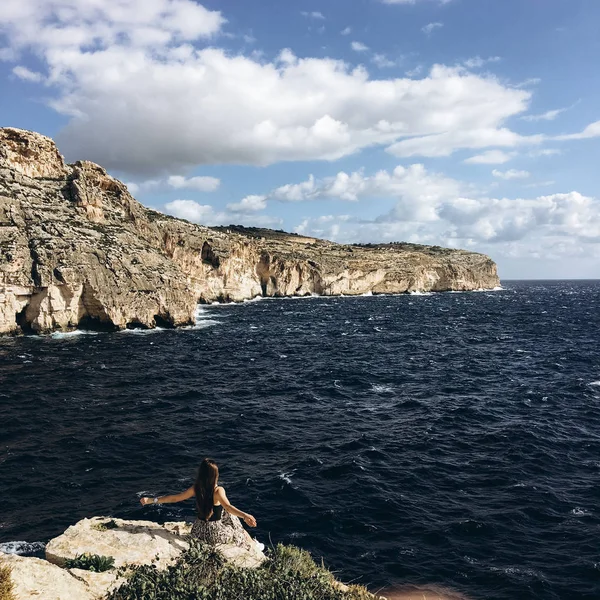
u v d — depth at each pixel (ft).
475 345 208.74
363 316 339.57
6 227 209.36
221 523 29.60
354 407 112.68
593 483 72.13
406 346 206.18
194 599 21.93
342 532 59.00
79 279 215.51
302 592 23.36
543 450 84.74
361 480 72.54
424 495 68.44
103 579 25.12
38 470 73.77
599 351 189.06
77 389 121.80
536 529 59.77
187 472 74.69
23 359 156.25
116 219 279.49
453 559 53.72
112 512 61.98
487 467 78.02
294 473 74.95
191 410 107.24
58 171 284.61
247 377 142.20
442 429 96.43
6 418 97.25
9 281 197.16
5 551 52.75
